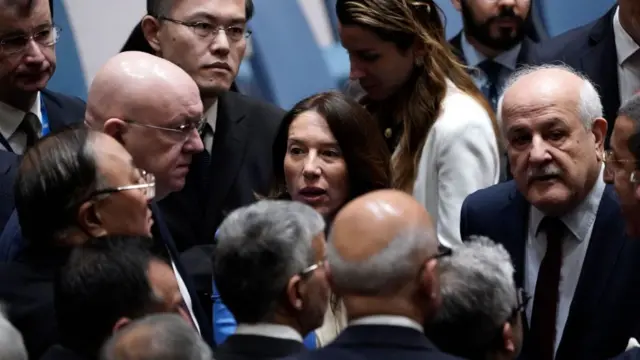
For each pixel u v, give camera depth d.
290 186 11.30
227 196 12.46
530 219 10.96
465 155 12.06
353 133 11.20
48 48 12.23
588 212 10.67
